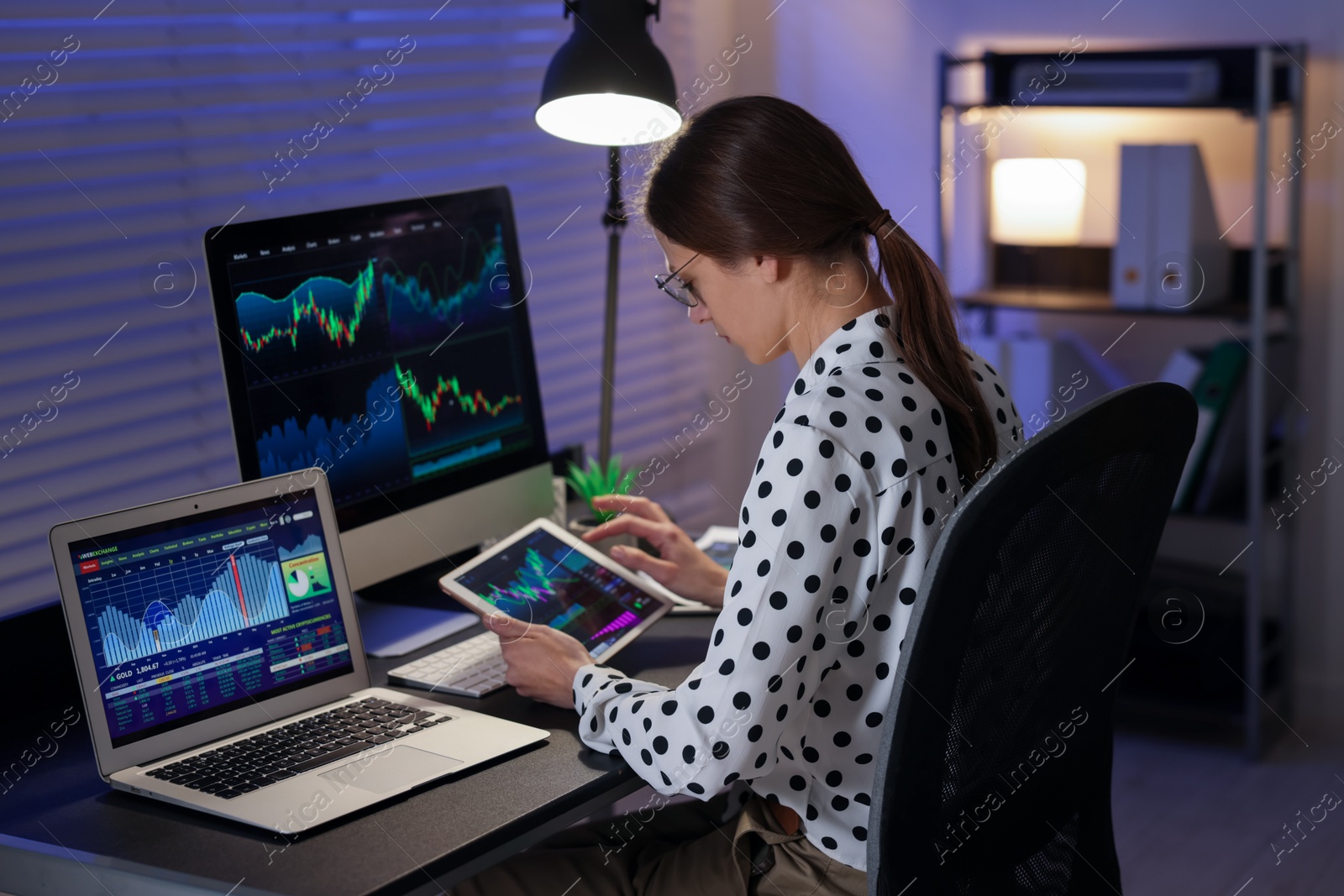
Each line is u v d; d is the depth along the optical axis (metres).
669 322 3.11
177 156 1.97
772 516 1.09
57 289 1.82
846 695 1.16
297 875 0.97
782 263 1.19
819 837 1.19
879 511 1.10
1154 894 2.15
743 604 1.09
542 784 1.13
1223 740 2.78
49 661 1.34
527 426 1.75
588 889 1.23
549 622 1.41
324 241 1.45
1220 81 2.65
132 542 1.19
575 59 1.71
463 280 1.64
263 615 1.27
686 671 1.39
